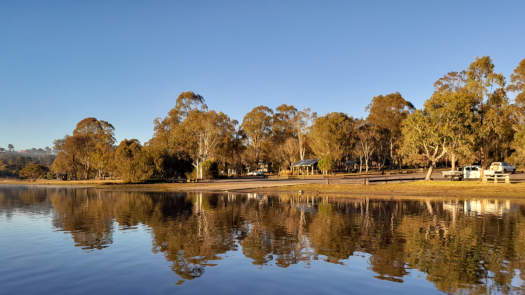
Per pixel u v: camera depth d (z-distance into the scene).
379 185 36.50
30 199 33.12
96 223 16.05
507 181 33.16
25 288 7.27
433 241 11.40
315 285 7.27
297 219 16.53
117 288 7.19
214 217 17.52
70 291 7.05
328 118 70.56
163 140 71.44
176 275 8.02
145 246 11.00
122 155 67.44
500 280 7.53
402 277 7.76
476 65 40.34
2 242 11.86
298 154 92.44
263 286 7.23
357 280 7.59
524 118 45.09
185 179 62.69
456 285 7.23
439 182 35.12
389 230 13.44
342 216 17.52
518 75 46.75
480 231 13.10
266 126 97.88
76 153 93.50
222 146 78.19
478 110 39.50
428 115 37.44
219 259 9.36
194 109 73.31
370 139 72.19
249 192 37.12
